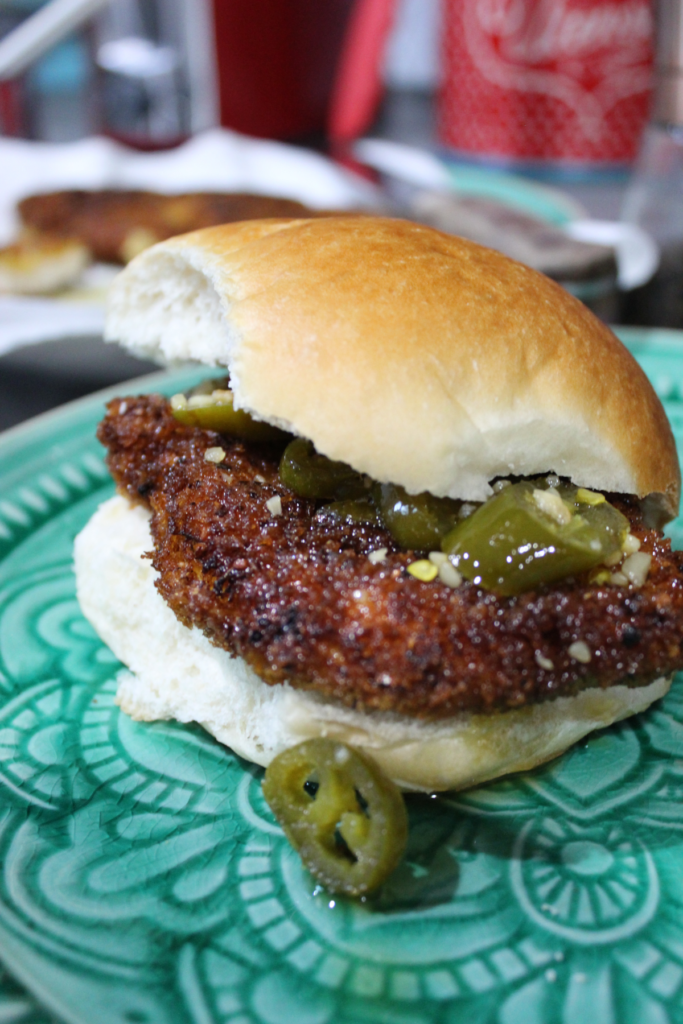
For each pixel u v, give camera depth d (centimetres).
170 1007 16
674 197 48
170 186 55
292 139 69
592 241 40
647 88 59
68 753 21
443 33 63
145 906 18
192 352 22
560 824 19
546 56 58
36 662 23
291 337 19
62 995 16
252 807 19
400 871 18
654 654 18
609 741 21
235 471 21
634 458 20
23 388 34
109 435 23
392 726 19
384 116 78
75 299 43
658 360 30
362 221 21
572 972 17
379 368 18
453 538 19
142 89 65
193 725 21
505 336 19
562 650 18
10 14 64
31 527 26
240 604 19
